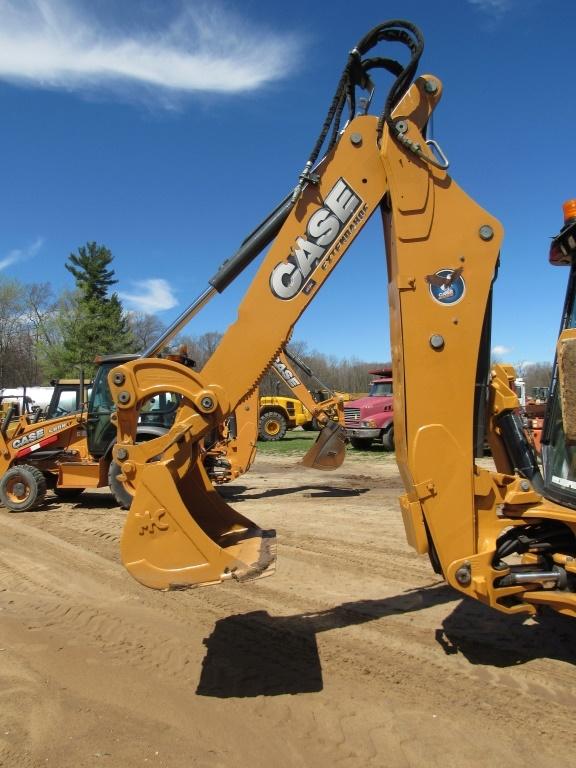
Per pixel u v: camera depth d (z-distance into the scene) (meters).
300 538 7.30
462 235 3.46
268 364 3.54
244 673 3.78
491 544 3.42
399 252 3.46
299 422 24.86
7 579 5.80
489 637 4.26
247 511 9.14
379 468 14.77
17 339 61.09
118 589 5.49
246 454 9.84
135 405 3.45
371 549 6.76
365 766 2.80
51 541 7.33
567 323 3.73
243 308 3.53
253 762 2.85
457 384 3.42
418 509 3.52
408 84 3.57
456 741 2.99
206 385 3.48
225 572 3.16
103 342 50.03
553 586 3.45
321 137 3.52
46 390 29.72
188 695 3.51
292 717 3.25
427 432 3.41
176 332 3.79
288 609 4.91
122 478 3.36
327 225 3.56
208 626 4.58
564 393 3.24
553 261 3.78
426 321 3.44
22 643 4.27
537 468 3.91
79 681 3.68
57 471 10.16
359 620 4.64
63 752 2.92
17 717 3.25
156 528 3.21
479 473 3.44
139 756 2.89
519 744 2.96
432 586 5.43
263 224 3.67
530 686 3.55
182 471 3.39
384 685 3.59
